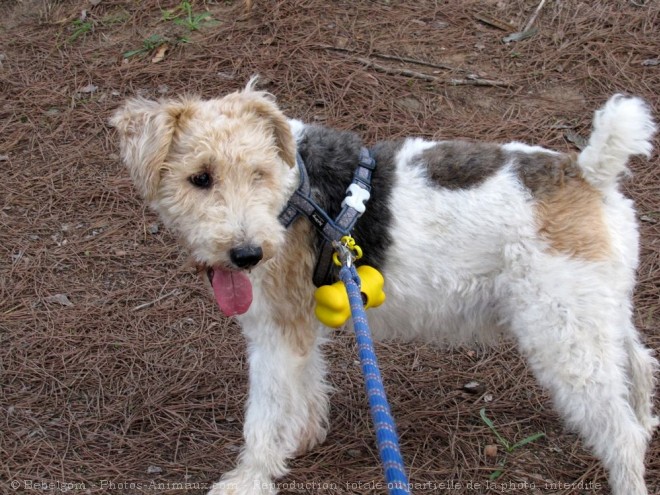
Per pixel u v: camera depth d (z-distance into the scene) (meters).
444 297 1.54
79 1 2.80
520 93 2.34
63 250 2.05
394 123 2.27
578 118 2.26
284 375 1.54
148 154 1.44
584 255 1.47
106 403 1.73
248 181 1.44
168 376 1.78
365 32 2.58
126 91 2.43
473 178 1.50
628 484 1.48
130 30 2.67
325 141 1.54
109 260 2.02
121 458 1.64
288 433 1.55
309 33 2.58
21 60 2.58
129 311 1.91
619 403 1.48
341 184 1.52
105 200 2.16
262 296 1.51
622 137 1.46
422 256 1.52
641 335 1.80
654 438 1.64
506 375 1.77
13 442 1.66
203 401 1.74
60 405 1.73
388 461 1.16
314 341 1.57
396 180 1.52
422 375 1.78
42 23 2.73
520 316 1.50
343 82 2.40
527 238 1.48
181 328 1.88
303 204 1.49
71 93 2.45
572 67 2.40
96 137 2.31
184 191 1.43
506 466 1.62
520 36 2.52
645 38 2.46
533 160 1.51
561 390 1.49
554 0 2.62
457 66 2.43
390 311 1.56
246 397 1.74
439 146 1.55
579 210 1.48
